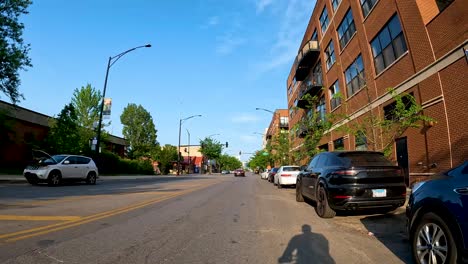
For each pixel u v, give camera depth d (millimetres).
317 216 9531
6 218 7871
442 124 13078
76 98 37500
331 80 28203
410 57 15336
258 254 5488
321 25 31266
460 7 11992
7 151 29516
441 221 4305
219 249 5730
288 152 39750
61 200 11641
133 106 71125
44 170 18344
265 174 41406
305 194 11656
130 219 8273
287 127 76188
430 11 14211
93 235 6430
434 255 4395
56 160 19312
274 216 9422
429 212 4543
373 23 19203
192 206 11086
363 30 20609
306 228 7734
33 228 6801
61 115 28672
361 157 9094
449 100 12656
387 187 8328
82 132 35594
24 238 5988
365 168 8359
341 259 5293
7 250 5246
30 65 27672
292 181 21031
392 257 5434
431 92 13742
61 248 5457
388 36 17656
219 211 10117
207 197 14305
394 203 8383
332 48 28016
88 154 32219
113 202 11484
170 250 5562
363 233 7270
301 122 26641
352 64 23203
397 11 16375
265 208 11117
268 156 62656
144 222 7934
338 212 10055
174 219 8461
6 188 16062
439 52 13211
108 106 29781
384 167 8453
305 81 39031
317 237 6820
